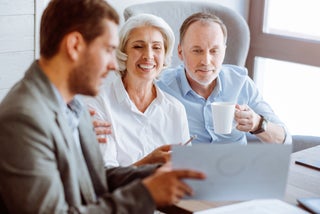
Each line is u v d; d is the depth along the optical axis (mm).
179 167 1301
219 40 2143
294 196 1571
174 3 2627
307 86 3305
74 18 1296
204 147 1286
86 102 1897
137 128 1938
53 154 1265
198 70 2150
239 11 3367
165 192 1266
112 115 1908
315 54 3133
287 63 3350
